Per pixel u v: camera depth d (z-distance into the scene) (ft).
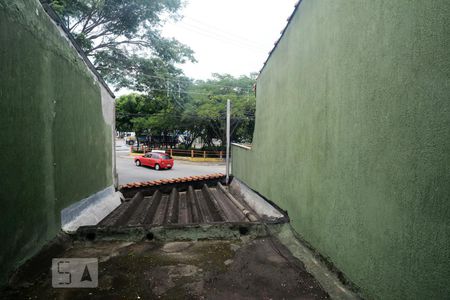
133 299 7.25
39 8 9.45
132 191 24.16
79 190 13.37
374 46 6.42
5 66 7.39
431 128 4.74
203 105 71.92
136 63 46.16
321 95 9.40
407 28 5.35
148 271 8.80
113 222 13.37
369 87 6.59
